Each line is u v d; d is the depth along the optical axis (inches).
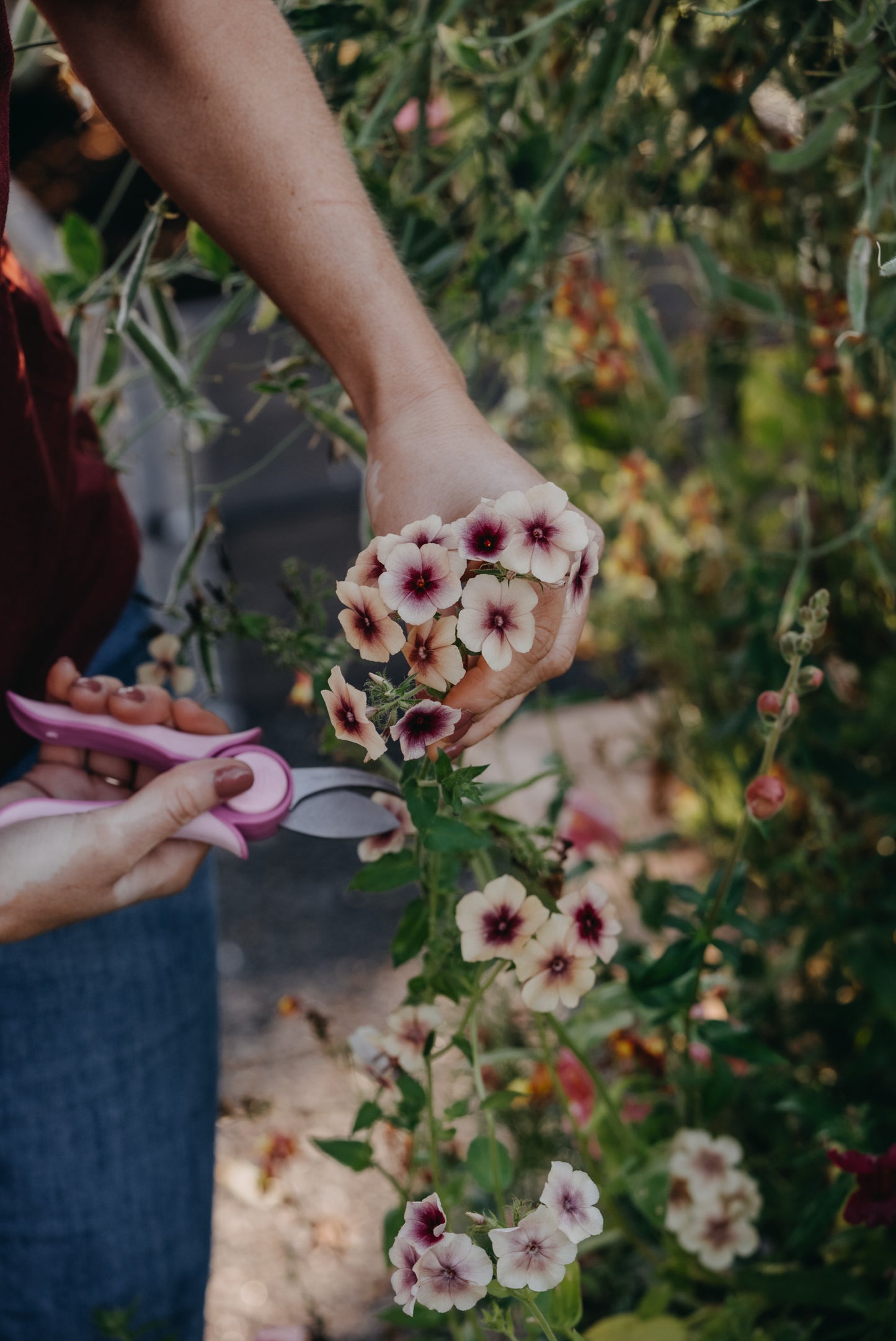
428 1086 30.4
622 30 34.3
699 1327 34.6
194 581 35.4
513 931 28.7
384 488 26.8
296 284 27.6
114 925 33.2
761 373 53.5
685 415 55.2
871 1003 41.0
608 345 46.6
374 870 29.9
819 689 42.0
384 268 27.3
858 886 42.6
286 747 71.3
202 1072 35.1
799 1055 42.4
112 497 33.3
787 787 44.2
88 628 32.9
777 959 45.9
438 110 40.3
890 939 39.5
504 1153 29.0
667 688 54.8
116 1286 34.3
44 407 30.8
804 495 38.6
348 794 30.1
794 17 32.7
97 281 36.2
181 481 68.6
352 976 54.6
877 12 29.7
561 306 43.7
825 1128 33.7
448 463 26.4
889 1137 37.8
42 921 28.8
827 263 41.6
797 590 38.4
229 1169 43.3
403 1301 26.0
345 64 36.5
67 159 127.4
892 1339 32.4
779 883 44.6
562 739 65.7
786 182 40.0
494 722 27.0
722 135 37.8
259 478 105.8
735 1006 40.8
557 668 26.7
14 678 31.3
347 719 26.1
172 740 30.1
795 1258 34.4
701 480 52.5
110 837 28.3
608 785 61.1
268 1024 51.8
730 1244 33.4
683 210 37.7
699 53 35.7
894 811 40.2
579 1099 36.5
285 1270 41.4
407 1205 26.1
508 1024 40.6
